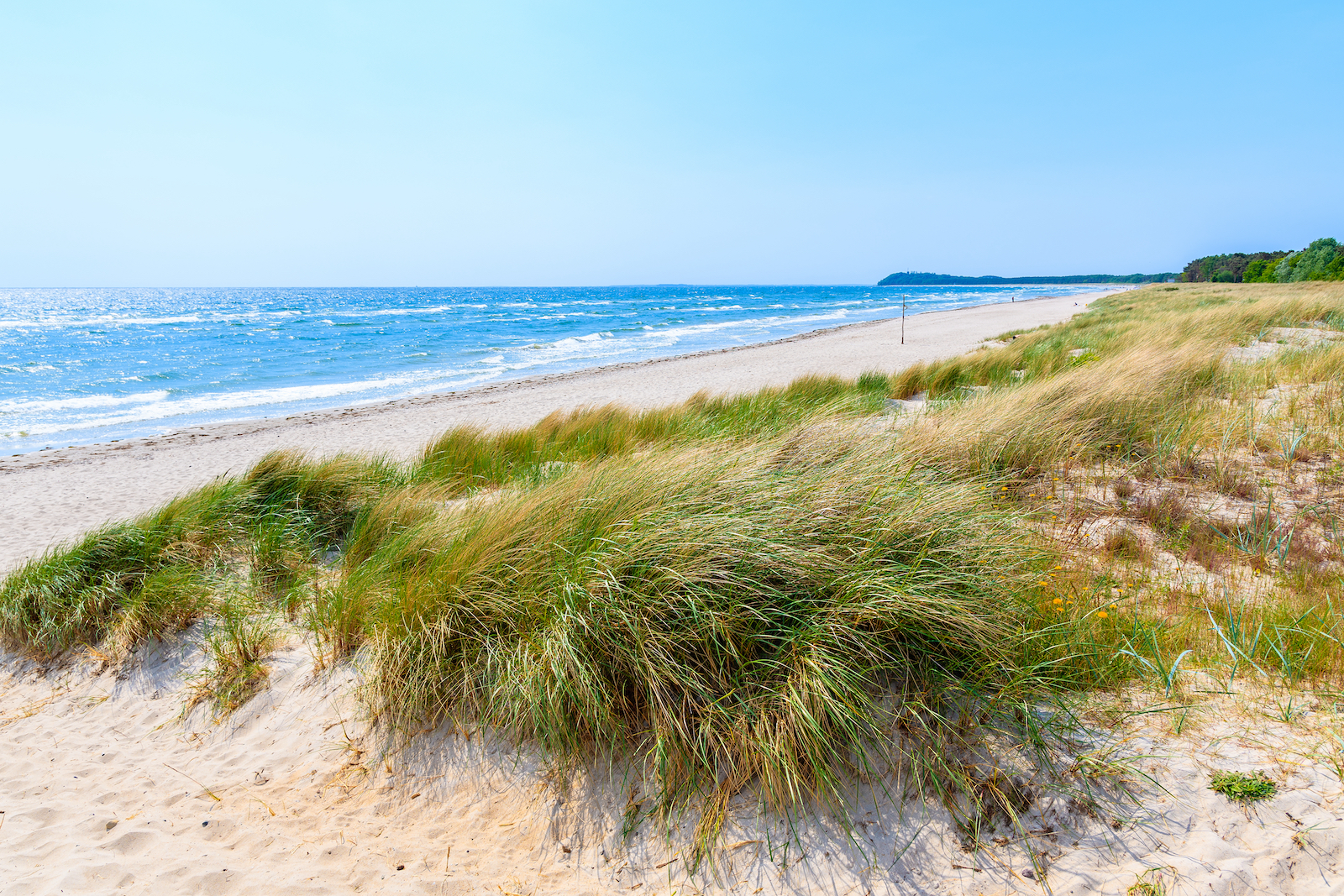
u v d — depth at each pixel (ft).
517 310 219.00
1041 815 6.81
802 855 6.93
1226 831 6.25
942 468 14.66
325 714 9.68
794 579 8.80
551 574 9.43
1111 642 8.57
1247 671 8.11
